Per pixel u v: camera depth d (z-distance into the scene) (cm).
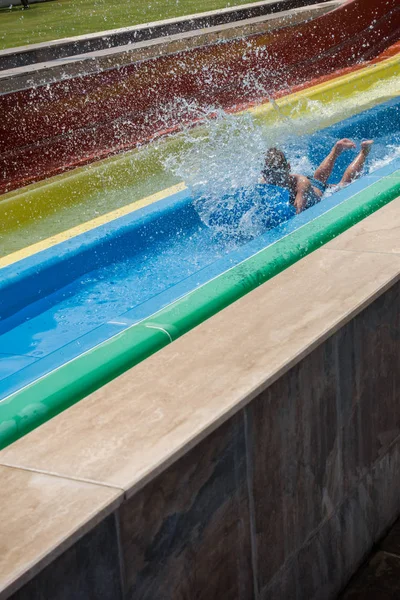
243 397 148
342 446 191
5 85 490
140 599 134
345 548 199
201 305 204
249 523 159
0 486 127
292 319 179
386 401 211
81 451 135
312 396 175
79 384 167
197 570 146
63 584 118
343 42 796
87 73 540
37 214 409
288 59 739
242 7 855
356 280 198
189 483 141
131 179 459
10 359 293
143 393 153
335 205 282
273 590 171
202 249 381
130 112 580
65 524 116
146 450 134
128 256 380
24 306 335
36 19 1259
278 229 274
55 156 525
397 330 209
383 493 217
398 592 195
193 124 609
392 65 805
